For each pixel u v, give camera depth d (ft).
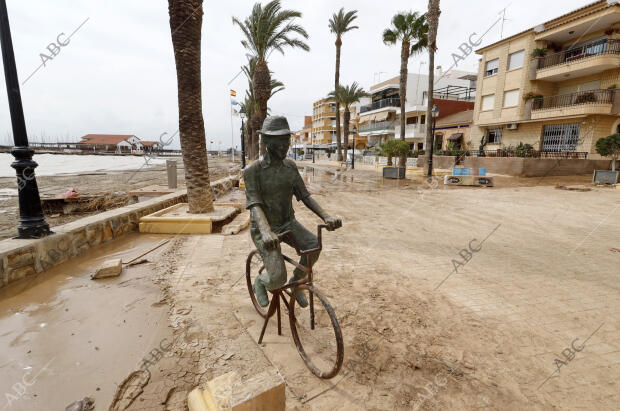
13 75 13.30
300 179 8.87
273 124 8.05
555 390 7.16
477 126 88.07
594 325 9.98
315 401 6.74
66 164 124.06
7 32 13.19
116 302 11.15
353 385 7.23
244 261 15.69
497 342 9.00
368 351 8.51
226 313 10.46
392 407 6.61
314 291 7.41
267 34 57.06
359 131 158.92
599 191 41.50
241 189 49.62
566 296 12.05
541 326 9.89
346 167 101.19
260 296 9.71
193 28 22.15
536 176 59.67
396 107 131.34
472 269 14.93
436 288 12.75
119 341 8.81
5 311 10.44
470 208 31.04
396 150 66.59
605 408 6.64
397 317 10.36
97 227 18.10
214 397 5.50
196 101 23.09
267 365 7.84
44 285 12.58
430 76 66.03
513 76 75.05
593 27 61.93
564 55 68.64
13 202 34.30
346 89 119.85
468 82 140.36
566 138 66.08
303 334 9.29
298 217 27.07
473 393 7.04
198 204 24.06
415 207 31.91
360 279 13.61
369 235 21.20
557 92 72.33
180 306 10.90
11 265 12.63
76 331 9.29
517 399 6.87
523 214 28.09
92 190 41.45
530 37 70.49
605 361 8.22
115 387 7.06
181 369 7.66
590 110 58.23
